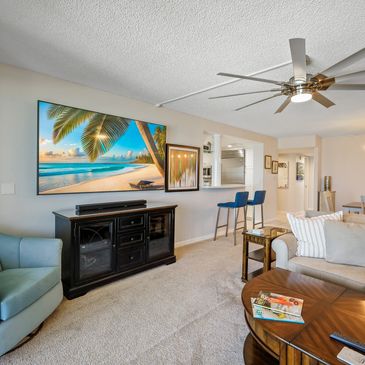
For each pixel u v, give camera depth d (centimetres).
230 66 232
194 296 238
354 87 206
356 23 165
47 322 194
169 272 296
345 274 198
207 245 412
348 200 630
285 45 194
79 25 172
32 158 252
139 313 208
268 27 171
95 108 296
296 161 805
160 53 210
